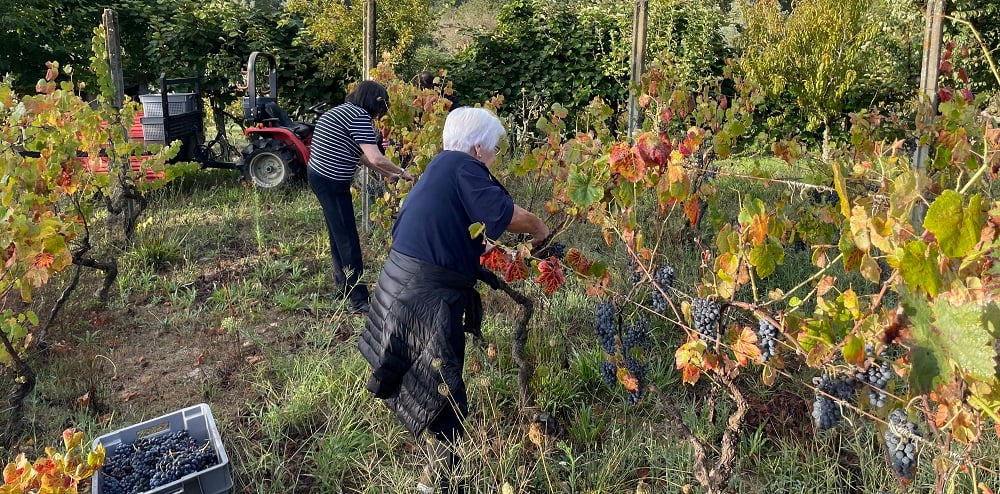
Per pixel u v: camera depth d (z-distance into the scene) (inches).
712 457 119.1
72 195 179.2
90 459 83.0
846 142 353.1
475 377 141.0
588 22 422.0
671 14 403.9
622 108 403.5
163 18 386.6
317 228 260.2
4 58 370.3
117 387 148.9
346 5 400.8
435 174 110.6
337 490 115.6
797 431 127.3
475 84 435.5
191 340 170.2
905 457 77.0
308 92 406.9
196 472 105.0
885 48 363.9
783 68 343.0
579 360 144.4
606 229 118.6
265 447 127.0
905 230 64.8
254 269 212.2
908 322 64.5
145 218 249.8
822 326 82.1
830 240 158.1
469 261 111.1
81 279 193.2
